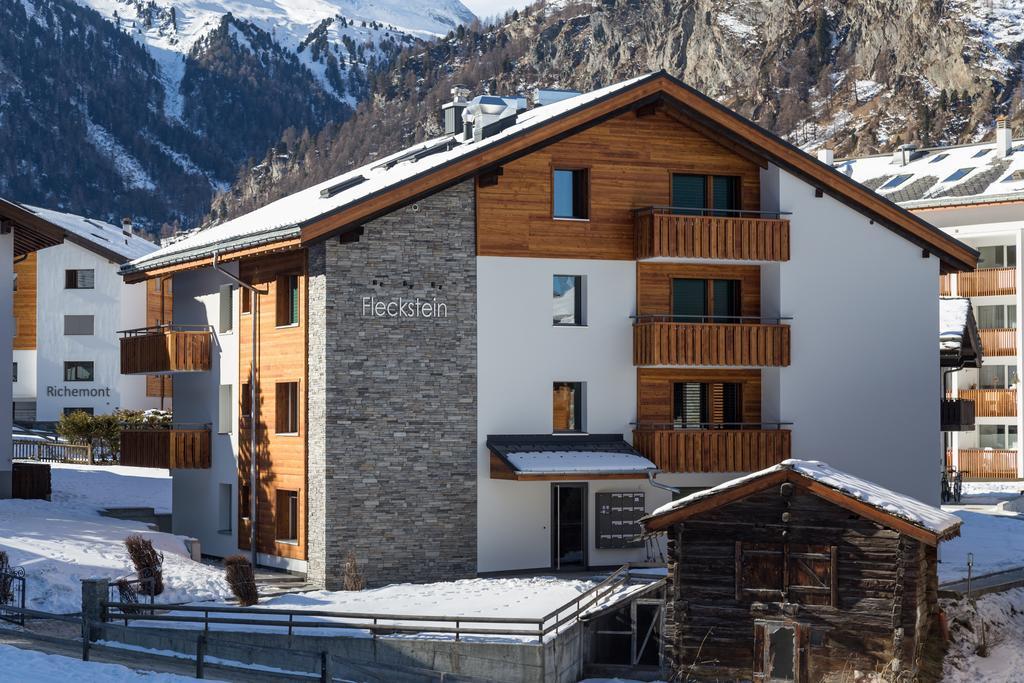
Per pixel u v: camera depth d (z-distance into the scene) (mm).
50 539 34750
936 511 29141
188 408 43250
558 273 37406
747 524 29156
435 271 36031
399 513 35438
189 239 45031
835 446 39156
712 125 38281
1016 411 68438
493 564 36344
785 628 28891
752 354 38094
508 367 36719
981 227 69875
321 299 35094
